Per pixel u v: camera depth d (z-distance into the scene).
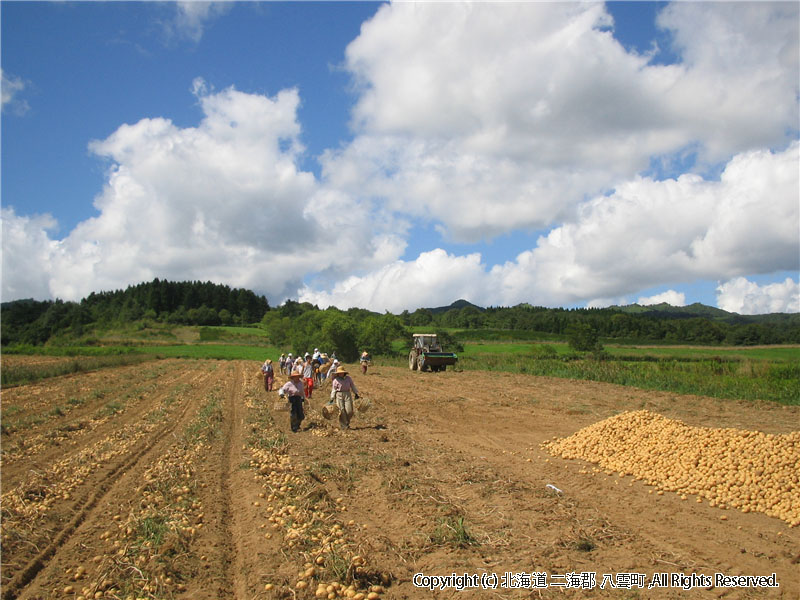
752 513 7.68
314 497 8.44
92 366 46.66
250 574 5.96
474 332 101.62
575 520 7.35
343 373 15.16
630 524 7.28
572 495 8.62
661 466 9.62
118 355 66.31
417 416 17.16
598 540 6.68
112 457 12.34
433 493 8.58
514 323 128.25
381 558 6.32
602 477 9.67
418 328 106.56
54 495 9.30
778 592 5.36
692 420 15.48
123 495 9.35
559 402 19.48
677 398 20.05
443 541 6.70
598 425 12.34
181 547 6.73
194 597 5.54
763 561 6.07
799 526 7.10
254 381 34.09
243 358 68.25
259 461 11.31
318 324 67.62
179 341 106.75
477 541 6.67
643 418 12.05
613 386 24.58
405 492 8.69
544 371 31.91
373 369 40.59
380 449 12.29
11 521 7.84
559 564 6.00
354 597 5.31
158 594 5.55
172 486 9.44
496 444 12.83
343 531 7.12
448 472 10.05
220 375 39.75
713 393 20.98
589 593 5.37
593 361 35.25
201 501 8.73
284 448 12.45
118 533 7.41
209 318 144.88
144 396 26.02
